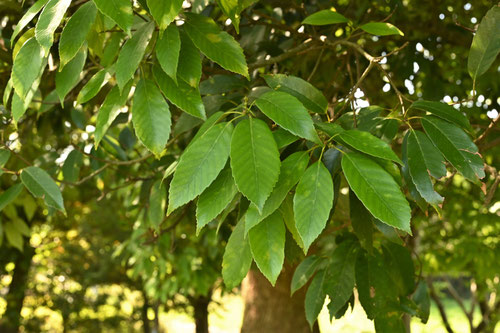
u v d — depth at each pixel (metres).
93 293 12.65
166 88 1.29
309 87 1.45
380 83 3.48
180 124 1.85
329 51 3.17
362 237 1.43
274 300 4.56
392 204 1.00
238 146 1.02
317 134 1.09
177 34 1.22
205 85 1.89
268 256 1.07
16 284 10.20
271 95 1.12
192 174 1.03
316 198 1.02
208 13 2.44
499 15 1.56
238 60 1.29
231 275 1.25
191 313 12.12
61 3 1.17
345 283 1.64
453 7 3.55
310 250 2.78
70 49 1.21
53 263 11.80
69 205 6.71
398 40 3.27
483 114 4.09
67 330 12.00
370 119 1.46
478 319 14.96
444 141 1.25
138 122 1.28
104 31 1.49
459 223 6.18
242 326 4.74
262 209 1.00
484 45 1.59
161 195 2.62
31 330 11.26
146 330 12.77
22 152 3.54
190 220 2.78
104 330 13.20
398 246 1.73
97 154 2.66
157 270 5.48
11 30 2.52
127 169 3.50
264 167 1.01
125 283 12.05
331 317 1.64
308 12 3.04
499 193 4.30
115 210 10.27
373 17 3.07
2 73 2.46
